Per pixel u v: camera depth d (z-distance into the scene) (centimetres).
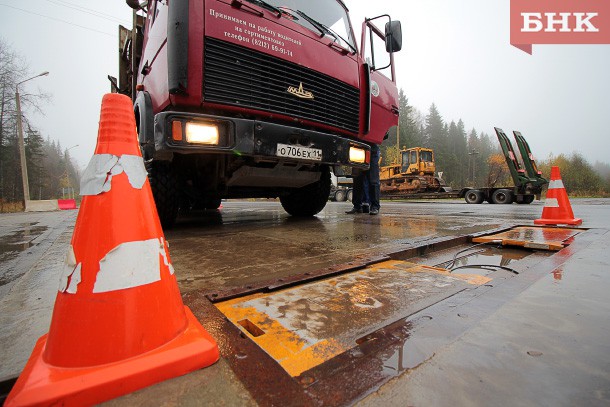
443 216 565
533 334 104
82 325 82
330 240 300
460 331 108
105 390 75
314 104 332
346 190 2044
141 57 408
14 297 162
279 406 71
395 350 98
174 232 376
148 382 79
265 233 356
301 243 287
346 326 115
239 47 282
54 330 84
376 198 598
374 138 424
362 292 150
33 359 85
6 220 855
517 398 74
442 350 96
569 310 123
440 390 78
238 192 459
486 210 795
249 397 74
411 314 124
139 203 96
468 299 137
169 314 92
